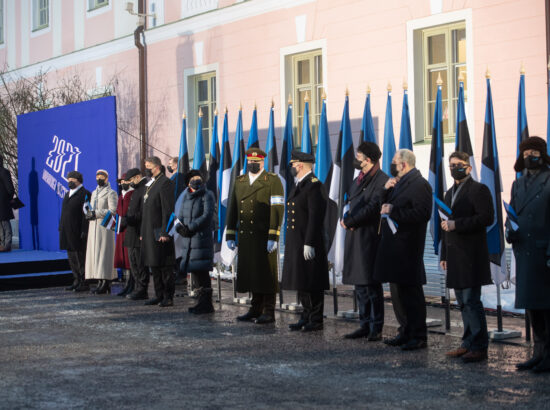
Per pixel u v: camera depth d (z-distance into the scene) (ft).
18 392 20.02
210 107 56.29
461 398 18.93
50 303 37.52
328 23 46.39
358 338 26.94
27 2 75.51
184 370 22.36
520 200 21.83
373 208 25.89
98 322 31.27
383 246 24.58
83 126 51.01
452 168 22.90
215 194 38.22
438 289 35.32
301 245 28.17
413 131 41.63
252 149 30.53
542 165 21.67
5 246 55.31
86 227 41.24
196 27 56.18
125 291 40.01
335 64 46.01
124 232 39.52
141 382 20.95
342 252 30.50
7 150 68.49
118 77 64.23
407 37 41.86
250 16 51.67
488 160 26.84
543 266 21.20
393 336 27.35
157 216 35.35
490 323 28.73
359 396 19.24
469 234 22.74
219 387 20.30
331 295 38.22
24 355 24.77
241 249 30.50
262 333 28.22
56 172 54.29
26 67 75.66
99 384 20.79
